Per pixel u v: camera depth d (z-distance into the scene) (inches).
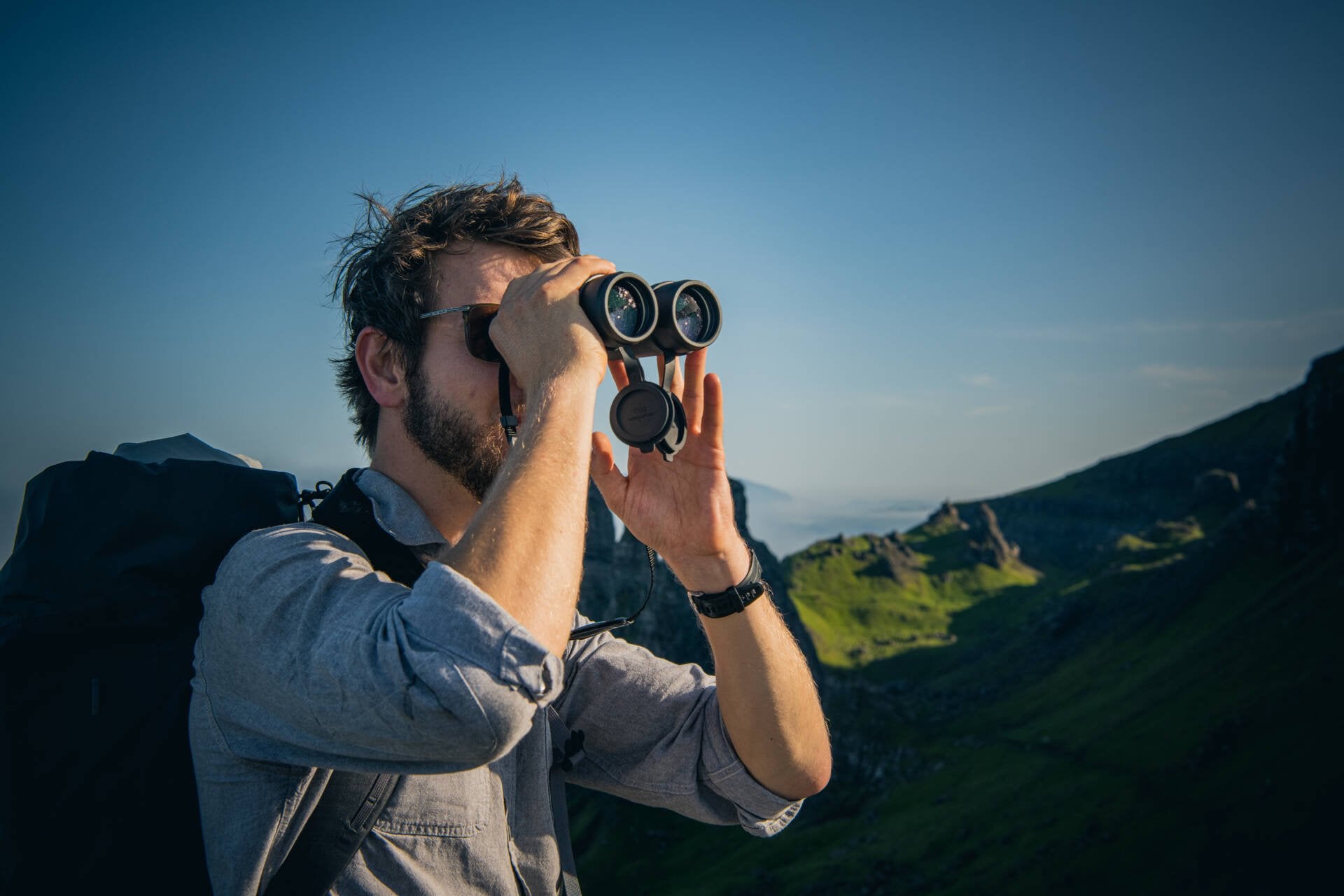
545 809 99.3
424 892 81.0
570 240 107.5
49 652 79.8
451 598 69.6
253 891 76.0
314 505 103.2
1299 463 6914.4
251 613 74.9
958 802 4761.3
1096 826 3873.0
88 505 84.0
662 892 4069.9
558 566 73.6
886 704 7234.3
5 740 77.1
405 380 96.8
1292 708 4148.6
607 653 117.3
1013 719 6205.7
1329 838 2970.0
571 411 80.7
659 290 102.8
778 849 4542.3
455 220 97.4
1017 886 3545.8
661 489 104.0
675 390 105.7
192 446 113.2
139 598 81.8
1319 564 6048.2
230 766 77.4
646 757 114.0
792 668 107.0
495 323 89.4
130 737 78.9
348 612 73.9
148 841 77.8
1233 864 3171.8
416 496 96.5
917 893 3759.8
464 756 70.0
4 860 74.7
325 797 79.0
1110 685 6112.2
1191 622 6619.1
